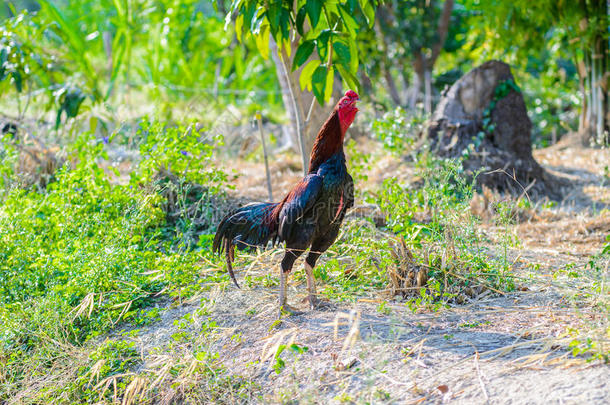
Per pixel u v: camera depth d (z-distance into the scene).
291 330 3.81
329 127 4.09
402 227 5.23
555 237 6.28
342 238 5.77
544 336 3.69
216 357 4.02
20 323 4.73
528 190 8.07
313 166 4.20
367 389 3.33
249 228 4.52
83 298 4.99
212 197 6.84
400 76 16.02
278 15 4.85
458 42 16.05
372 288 4.83
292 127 9.78
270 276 5.17
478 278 4.66
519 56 12.20
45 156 7.96
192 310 4.82
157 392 3.93
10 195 6.14
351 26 5.01
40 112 11.03
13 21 8.77
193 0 15.20
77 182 6.26
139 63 15.92
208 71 15.59
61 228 5.81
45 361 4.43
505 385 3.17
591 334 3.53
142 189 6.34
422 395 3.25
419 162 7.80
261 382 3.75
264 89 16.23
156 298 5.18
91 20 16.47
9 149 7.07
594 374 3.11
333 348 3.89
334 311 4.45
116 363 4.30
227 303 4.80
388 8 13.71
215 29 15.52
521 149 8.36
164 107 10.29
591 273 4.79
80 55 11.24
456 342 3.73
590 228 6.47
